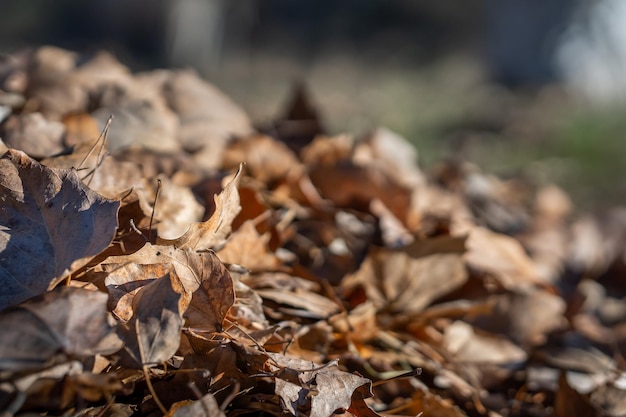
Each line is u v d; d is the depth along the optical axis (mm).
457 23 15492
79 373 802
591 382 1168
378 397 1003
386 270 1120
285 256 1141
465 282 1207
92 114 1184
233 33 13461
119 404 853
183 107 1347
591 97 8086
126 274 885
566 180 4406
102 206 876
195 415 817
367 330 1048
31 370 783
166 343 830
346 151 1390
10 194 885
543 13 8898
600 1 8773
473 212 1652
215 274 900
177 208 1015
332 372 896
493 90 8930
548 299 1216
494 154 5180
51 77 1248
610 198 4137
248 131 1406
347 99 7551
